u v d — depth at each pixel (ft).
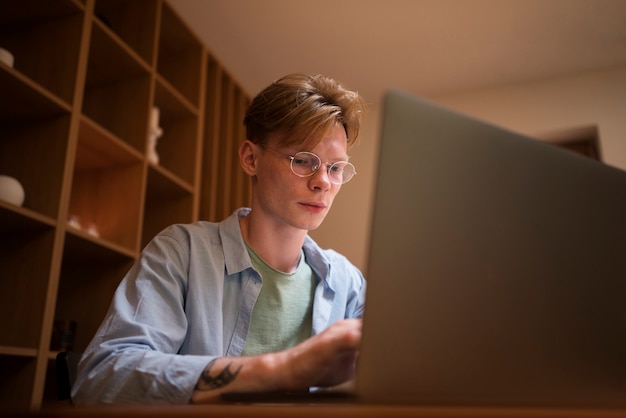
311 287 3.96
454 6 9.83
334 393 1.80
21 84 6.54
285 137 3.55
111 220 8.55
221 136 11.41
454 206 1.75
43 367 6.46
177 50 10.77
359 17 10.15
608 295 1.98
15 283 6.77
